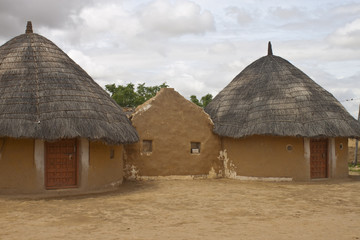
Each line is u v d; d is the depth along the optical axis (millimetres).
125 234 6273
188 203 9344
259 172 14312
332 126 13758
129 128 12188
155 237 6098
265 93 15047
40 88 10961
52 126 10125
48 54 12109
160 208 8672
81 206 8875
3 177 10445
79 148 11156
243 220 7469
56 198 10094
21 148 10523
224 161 15453
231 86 16812
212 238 6070
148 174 14273
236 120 14891
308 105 14188
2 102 10508
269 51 17156
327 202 9664
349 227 6922
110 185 12172
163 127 14594
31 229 6621
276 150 14195
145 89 32344
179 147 14742
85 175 11102
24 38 12586
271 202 9594
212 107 16625
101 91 12531
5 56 11945
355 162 22094
